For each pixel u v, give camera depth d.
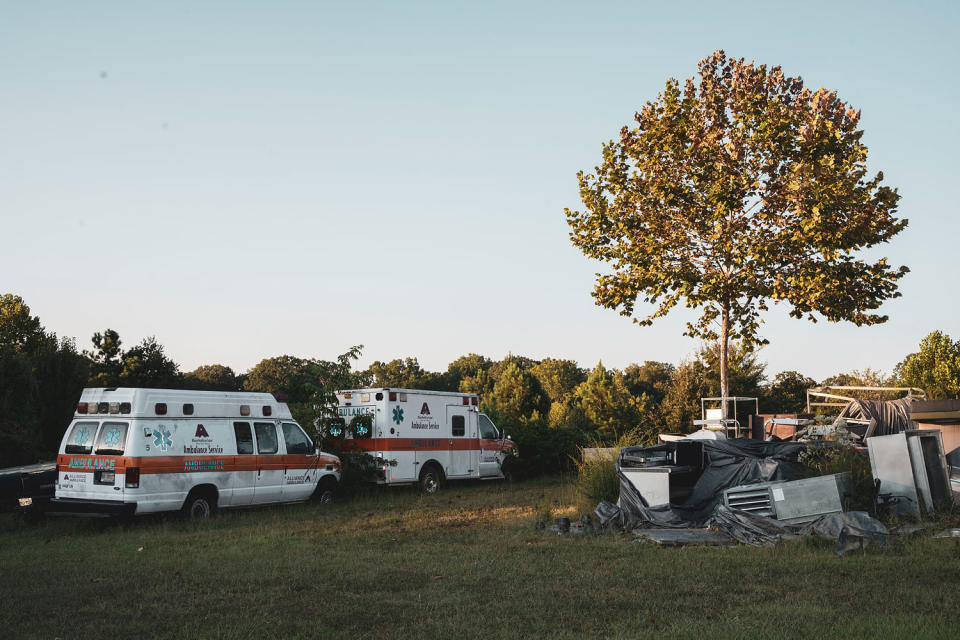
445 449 19.02
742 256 19.33
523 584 7.66
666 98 19.95
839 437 12.13
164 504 12.75
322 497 16.06
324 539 10.97
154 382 33.91
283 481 14.89
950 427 14.22
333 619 6.32
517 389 54.66
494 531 11.67
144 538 11.31
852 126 18.69
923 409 14.01
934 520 10.36
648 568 8.34
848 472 10.98
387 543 10.55
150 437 12.70
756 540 10.04
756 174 19.12
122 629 6.03
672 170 20.06
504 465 21.73
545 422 24.70
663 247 19.97
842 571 7.87
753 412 32.09
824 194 17.72
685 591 7.21
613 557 9.19
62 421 26.47
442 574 8.20
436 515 14.01
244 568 8.62
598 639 5.68
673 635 5.70
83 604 6.92
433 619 6.32
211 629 6.02
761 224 19.34
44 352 27.52
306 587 7.61
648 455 13.16
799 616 6.16
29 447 21.02
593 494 13.70
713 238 19.78
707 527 10.94
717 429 20.67
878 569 7.96
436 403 18.92
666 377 105.00
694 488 12.15
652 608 6.61
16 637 5.82
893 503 10.61
